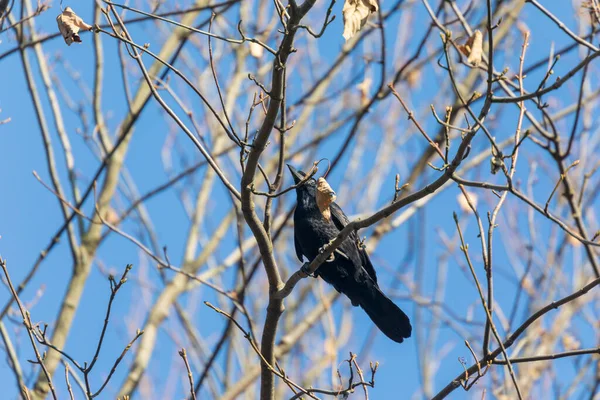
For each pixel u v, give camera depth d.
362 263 10.49
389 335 10.27
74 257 12.05
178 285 12.85
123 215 12.41
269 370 8.09
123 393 11.67
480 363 7.57
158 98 8.02
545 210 6.90
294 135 13.87
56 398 7.17
